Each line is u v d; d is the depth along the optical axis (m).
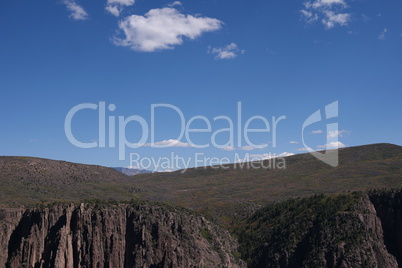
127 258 148.50
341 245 148.75
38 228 149.12
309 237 157.62
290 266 154.12
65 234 146.75
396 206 156.25
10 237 151.25
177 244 147.75
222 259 152.88
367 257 145.88
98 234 149.25
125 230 153.25
